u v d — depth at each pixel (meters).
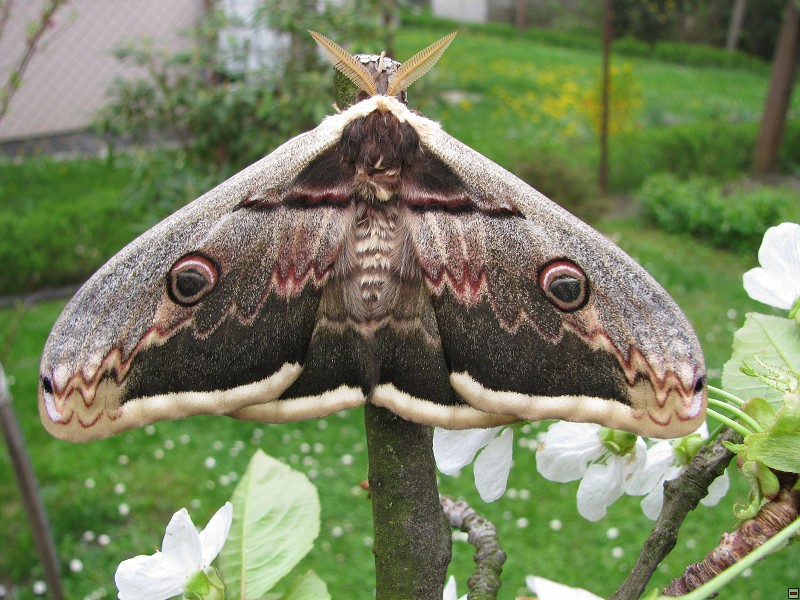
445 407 0.15
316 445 0.74
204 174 0.87
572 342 0.15
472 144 1.59
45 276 1.07
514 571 0.59
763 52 3.06
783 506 0.13
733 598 0.55
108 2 1.53
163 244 0.15
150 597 0.15
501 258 0.15
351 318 0.15
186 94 0.86
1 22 0.79
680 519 0.15
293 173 0.16
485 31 3.20
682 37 3.10
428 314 0.15
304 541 0.16
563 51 2.91
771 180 1.57
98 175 1.40
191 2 1.52
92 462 0.72
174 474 0.71
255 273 0.15
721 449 0.15
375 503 0.15
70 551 0.62
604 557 0.60
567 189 1.14
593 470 0.18
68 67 1.55
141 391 0.14
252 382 0.15
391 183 0.16
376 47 0.85
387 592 0.15
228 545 0.16
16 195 1.30
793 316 0.17
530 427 0.74
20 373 0.84
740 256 1.21
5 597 0.59
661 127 1.86
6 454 0.71
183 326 0.15
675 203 1.30
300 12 0.85
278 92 0.85
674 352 0.14
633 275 0.15
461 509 0.19
